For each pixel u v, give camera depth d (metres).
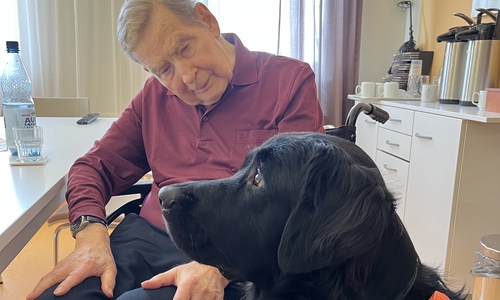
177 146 1.26
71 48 3.22
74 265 0.87
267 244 0.78
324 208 0.66
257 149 0.86
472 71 2.23
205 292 0.85
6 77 1.25
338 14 3.32
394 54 3.52
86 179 1.15
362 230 0.63
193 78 1.09
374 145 2.82
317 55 3.38
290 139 0.81
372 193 0.64
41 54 3.14
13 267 2.15
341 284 0.73
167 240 1.07
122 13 1.07
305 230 0.67
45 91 3.21
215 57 1.12
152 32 1.05
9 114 1.24
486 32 2.19
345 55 3.48
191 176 1.20
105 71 3.30
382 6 3.62
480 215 2.03
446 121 2.02
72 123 2.00
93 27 3.21
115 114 3.36
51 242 2.43
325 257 0.65
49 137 1.64
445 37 2.41
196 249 0.84
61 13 3.14
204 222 0.82
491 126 1.93
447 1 3.03
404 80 3.16
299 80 1.22
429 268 0.86
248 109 1.21
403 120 2.43
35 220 0.96
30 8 3.07
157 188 1.26
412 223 2.35
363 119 2.96
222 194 0.83
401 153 2.46
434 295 0.73
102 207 1.10
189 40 1.08
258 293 0.90
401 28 3.69
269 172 0.78
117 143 1.30
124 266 0.94
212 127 1.22
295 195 0.73
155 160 1.26
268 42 3.39
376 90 2.92
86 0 3.14
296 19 3.30
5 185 1.02
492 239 1.51
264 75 1.23
